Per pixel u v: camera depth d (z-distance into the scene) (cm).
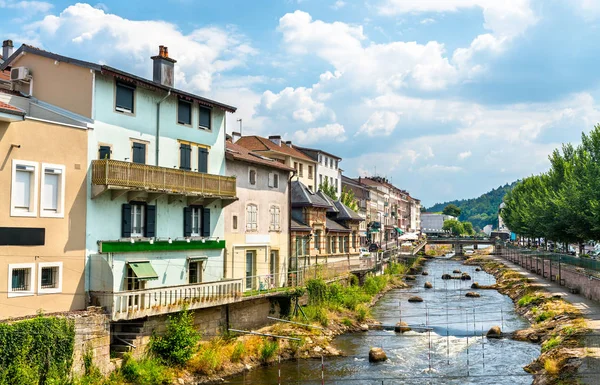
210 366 3447
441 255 17038
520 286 7331
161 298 3306
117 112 3369
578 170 6606
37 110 3291
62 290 2973
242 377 3516
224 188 4025
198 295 3575
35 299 2842
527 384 3397
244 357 3750
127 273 3359
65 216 3002
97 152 3209
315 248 5909
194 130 4016
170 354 3325
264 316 4378
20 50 3419
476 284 8225
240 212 4512
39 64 3381
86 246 3106
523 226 10400
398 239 14100
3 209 2712
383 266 9000
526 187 11700
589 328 4206
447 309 6069
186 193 3653
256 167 4769
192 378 3300
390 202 16512
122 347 3164
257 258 4719
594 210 5441
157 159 3662
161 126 3712
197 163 4038
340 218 6894
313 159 9275
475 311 5944
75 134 3070
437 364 3875
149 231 3525
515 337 4609
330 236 6375
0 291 2684
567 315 4784
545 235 7725
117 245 3262
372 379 3528
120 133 3381
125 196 3369
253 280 4678
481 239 16825
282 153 7831
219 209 4209
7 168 2734
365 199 12712
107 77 3297
